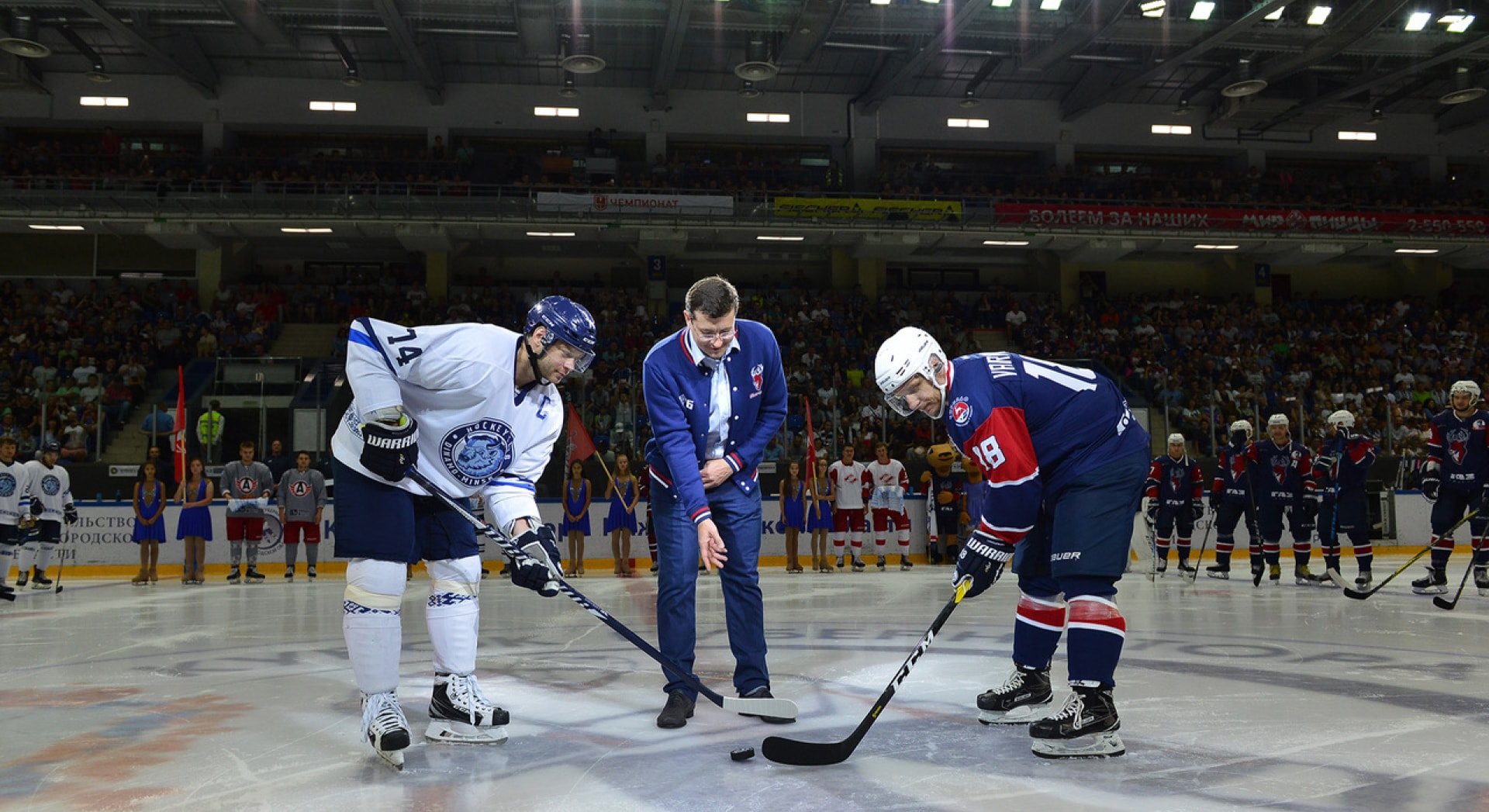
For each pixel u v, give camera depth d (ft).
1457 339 78.64
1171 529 36.52
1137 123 83.46
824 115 80.94
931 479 47.21
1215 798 6.97
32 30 61.82
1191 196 81.30
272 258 79.20
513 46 72.33
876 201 73.20
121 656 15.64
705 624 19.74
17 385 57.98
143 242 74.95
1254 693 11.14
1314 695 10.97
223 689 12.26
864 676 12.81
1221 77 76.69
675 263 82.38
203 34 69.31
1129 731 9.17
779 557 48.88
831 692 11.60
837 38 68.33
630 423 52.70
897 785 7.41
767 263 83.87
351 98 76.02
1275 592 27.86
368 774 7.90
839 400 61.93
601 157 76.89
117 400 55.01
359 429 8.64
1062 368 9.18
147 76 74.02
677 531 10.77
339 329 70.18
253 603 26.61
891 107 81.15
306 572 44.65
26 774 7.98
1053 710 9.93
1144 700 10.68
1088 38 63.05
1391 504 51.31
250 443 39.09
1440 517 26.43
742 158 82.38
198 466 38.14
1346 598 25.20
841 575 40.27
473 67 75.10
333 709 10.83
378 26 63.57
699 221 71.56
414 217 69.82
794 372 65.77
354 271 79.41
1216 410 58.34
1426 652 14.51
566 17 60.90
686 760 8.27
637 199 71.00
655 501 10.97
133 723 10.10
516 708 10.71
